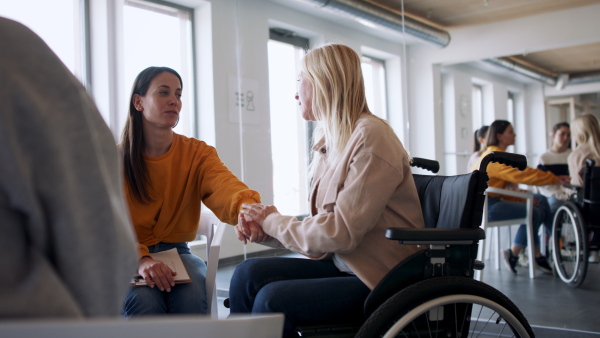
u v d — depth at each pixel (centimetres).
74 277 52
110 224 54
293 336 131
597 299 284
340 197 130
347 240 126
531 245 342
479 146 369
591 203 308
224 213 179
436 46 370
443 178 148
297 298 126
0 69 49
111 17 375
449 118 372
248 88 400
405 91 376
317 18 389
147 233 180
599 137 329
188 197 186
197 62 415
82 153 53
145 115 177
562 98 347
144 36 393
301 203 377
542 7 335
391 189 130
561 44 331
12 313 47
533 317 261
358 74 149
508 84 364
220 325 52
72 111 53
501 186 354
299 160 380
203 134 412
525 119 360
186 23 415
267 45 399
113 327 46
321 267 153
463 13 357
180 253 185
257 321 56
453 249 125
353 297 130
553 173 347
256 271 145
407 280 124
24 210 48
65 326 44
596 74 337
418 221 138
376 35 379
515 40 346
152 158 181
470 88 371
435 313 122
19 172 48
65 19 360
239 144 400
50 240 51
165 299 162
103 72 375
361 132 134
